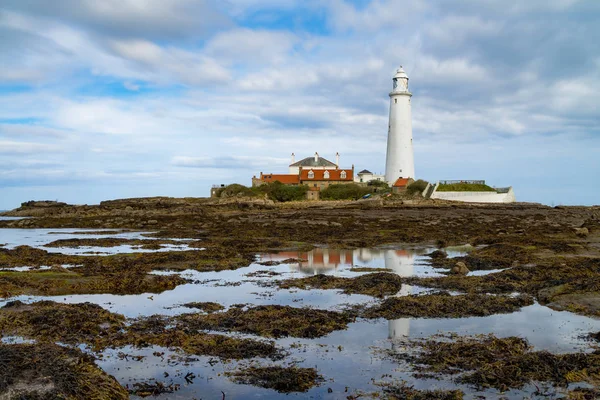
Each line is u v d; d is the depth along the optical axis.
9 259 29.80
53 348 10.79
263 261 30.16
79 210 85.62
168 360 12.34
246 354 12.70
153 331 14.64
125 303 18.77
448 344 13.26
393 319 16.06
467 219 63.56
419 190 98.88
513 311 17.00
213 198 103.19
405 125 104.94
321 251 35.16
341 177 122.38
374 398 10.15
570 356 11.84
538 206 90.56
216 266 27.45
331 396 10.27
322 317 15.84
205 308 17.75
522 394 10.16
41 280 21.92
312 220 62.16
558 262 26.53
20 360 9.96
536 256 28.94
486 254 30.36
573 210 85.00
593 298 17.91
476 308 17.06
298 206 94.00
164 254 30.72
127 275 23.11
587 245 33.38
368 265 28.34
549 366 11.27
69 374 9.54
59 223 68.88
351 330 14.91
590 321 15.70
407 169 105.56
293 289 21.31
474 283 21.55
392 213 75.69
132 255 30.39
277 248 36.25
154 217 72.75
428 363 12.04
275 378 11.06
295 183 122.94
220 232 48.62
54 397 8.80
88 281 21.97
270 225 55.47
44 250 34.34
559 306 17.55
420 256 32.28
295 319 15.59
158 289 21.55
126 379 11.15
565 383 10.62
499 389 10.45
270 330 14.63
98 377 9.79
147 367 11.88
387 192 101.44
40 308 16.33
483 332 14.56
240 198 99.06
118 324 15.32
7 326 14.56
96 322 15.19
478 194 97.50
